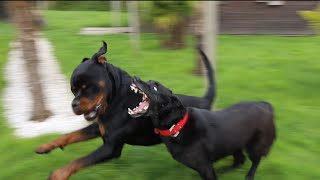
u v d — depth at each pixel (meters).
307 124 2.96
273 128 2.13
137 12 6.01
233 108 2.08
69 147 2.52
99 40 6.16
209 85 2.36
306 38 6.85
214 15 3.08
